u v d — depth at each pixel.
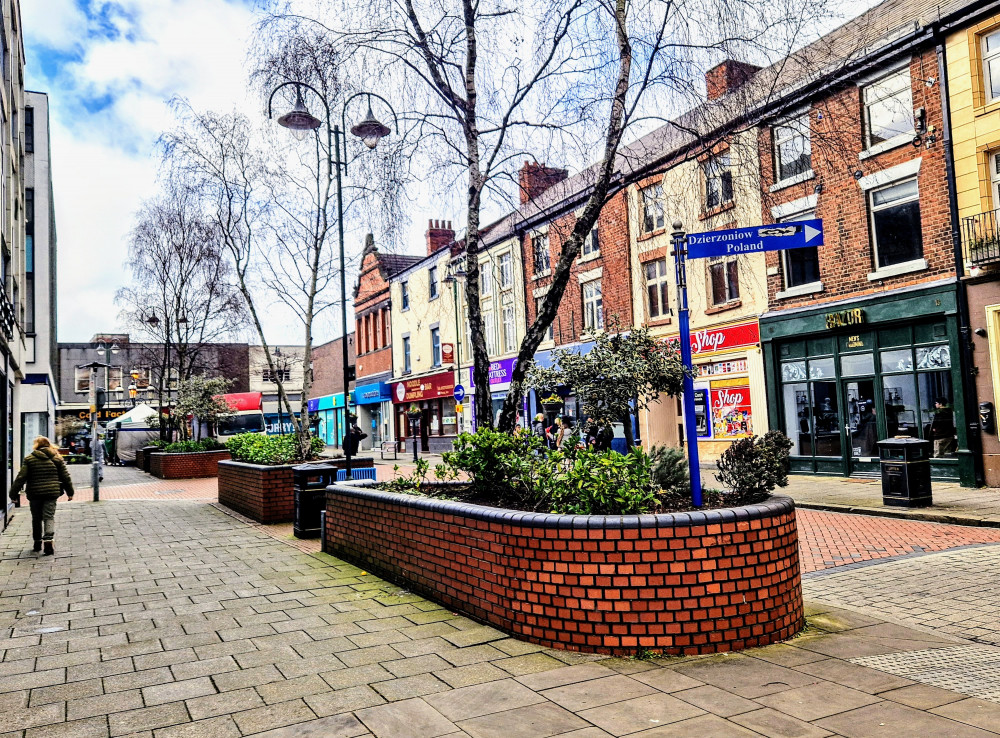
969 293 13.26
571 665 4.44
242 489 13.59
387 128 9.45
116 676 4.45
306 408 14.59
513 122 8.00
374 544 7.37
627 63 7.39
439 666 4.49
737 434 18.27
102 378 52.78
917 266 14.09
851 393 15.64
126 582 7.43
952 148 13.52
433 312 33.62
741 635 4.66
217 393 32.62
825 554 8.43
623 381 8.49
